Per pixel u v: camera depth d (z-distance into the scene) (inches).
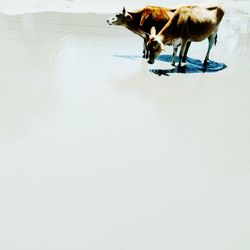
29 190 151.6
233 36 466.3
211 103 247.8
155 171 168.4
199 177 165.5
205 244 127.4
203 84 283.6
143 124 211.8
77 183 157.4
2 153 177.6
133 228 133.6
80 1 684.1
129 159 177.0
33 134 195.8
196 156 182.2
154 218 138.9
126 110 229.1
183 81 288.0
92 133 198.8
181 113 229.6
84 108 228.5
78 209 141.8
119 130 203.3
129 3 695.1
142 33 331.3
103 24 500.7
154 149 186.7
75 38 412.8
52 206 142.9
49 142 188.5
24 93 247.8
